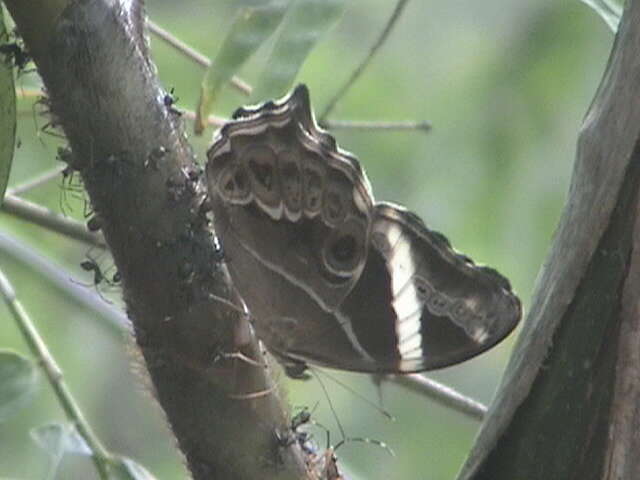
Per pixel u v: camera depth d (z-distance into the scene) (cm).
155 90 147
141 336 148
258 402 148
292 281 152
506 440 149
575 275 149
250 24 153
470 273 152
